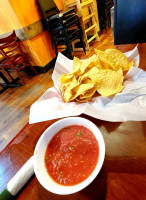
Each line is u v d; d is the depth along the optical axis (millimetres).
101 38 3285
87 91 565
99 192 339
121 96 497
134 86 517
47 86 2201
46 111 551
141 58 712
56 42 2484
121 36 1078
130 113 440
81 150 403
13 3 1929
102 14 3260
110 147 421
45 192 372
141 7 923
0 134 1619
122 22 1022
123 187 332
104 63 669
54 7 2461
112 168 373
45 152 425
